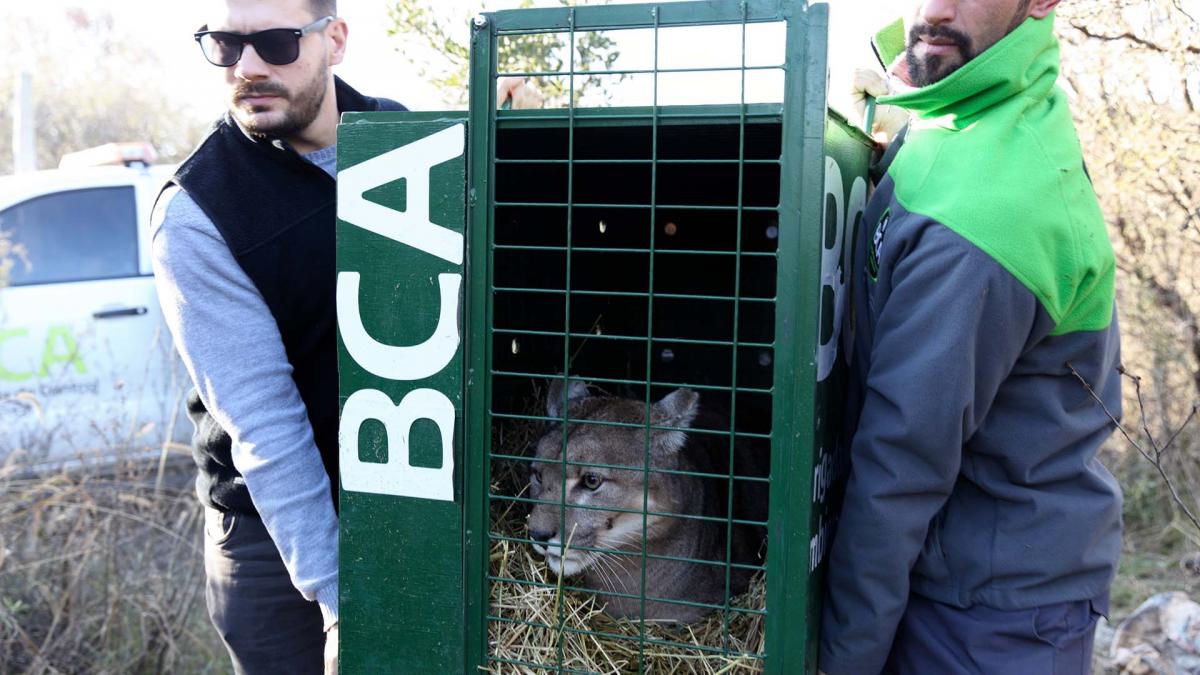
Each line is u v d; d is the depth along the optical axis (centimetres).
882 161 292
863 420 227
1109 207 539
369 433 233
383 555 235
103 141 1709
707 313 363
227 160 263
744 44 203
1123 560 564
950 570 238
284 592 290
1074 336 230
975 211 212
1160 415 560
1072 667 235
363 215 228
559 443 304
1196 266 532
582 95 454
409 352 228
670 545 312
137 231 698
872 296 248
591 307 351
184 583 490
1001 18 222
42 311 655
